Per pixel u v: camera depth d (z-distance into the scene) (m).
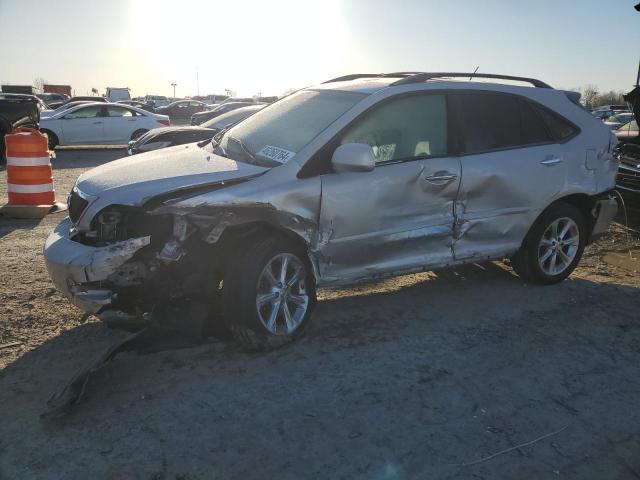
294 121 4.52
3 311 4.58
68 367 3.75
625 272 6.13
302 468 2.80
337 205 4.10
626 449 3.02
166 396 3.41
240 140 4.62
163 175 3.92
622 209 8.77
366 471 2.79
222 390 3.49
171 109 40.16
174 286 3.82
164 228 3.74
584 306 4.99
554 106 5.35
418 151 4.52
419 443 3.02
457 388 3.57
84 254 3.61
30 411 3.24
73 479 2.69
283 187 3.89
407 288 5.37
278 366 3.80
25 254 6.12
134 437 3.01
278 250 3.90
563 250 5.49
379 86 4.57
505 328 4.48
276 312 3.97
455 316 4.70
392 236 4.40
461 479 2.75
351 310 4.79
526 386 3.62
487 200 4.83
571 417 3.30
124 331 4.27
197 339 4.10
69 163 15.16
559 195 5.20
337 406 3.34
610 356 4.07
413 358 3.94
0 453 2.87
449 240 4.72
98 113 18.72
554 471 2.83
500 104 5.02
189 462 2.82
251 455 2.89
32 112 14.77
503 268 6.00
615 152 5.63
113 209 3.71
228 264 3.86
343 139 4.18
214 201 3.63
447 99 4.73
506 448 3.00
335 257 4.20
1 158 14.12
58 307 4.71
